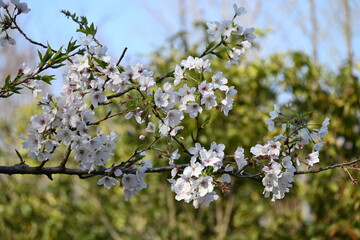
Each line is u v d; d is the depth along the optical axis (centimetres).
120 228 611
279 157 245
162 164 522
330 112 559
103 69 219
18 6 231
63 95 221
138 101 227
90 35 224
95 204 607
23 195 575
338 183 547
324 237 542
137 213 616
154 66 540
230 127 529
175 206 612
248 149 534
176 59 542
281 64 557
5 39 237
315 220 566
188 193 212
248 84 541
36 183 599
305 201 554
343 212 546
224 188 220
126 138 540
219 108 230
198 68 231
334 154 538
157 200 608
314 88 560
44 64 220
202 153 216
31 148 215
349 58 603
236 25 243
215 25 241
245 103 538
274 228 582
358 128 568
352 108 559
